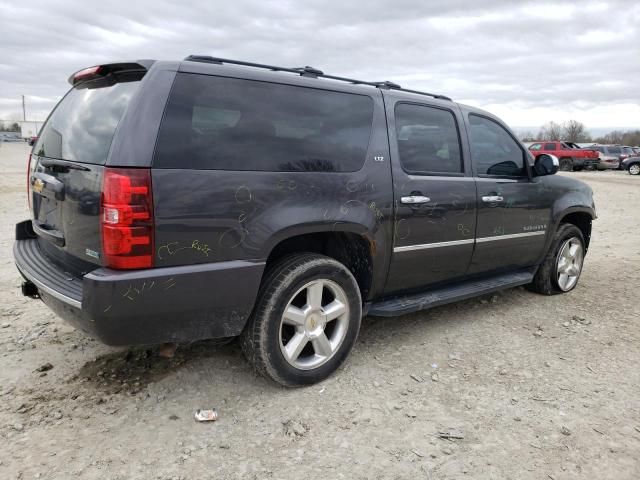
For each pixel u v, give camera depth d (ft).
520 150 15.57
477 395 10.54
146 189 8.20
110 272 8.18
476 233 13.76
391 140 11.78
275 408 9.86
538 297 17.35
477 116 14.37
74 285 9.10
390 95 12.06
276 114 9.94
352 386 10.77
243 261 9.28
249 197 9.27
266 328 9.76
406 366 11.78
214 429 9.14
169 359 11.64
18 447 8.45
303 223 9.93
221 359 11.71
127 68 9.27
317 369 10.69
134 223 8.12
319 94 10.71
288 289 9.88
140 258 8.24
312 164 10.28
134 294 8.22
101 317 8.14
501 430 9.32
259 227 9.37
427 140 12.73
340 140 10.84
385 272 11.87
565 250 17.37
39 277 9.64
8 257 20.39
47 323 13.53
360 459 8.42
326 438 8.96
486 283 14.92
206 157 8.87
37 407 9.62
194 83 9.00
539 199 15.71
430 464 8.33
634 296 17.70
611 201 50.03
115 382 10.61
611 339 13.69
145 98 8.46
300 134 10.23
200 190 8.70
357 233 10.95
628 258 24.03
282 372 10.12
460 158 13.52
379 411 9.84
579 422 9.62
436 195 12.52
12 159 104.17
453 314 15.40
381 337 13.46
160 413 9.58
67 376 10.80
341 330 11.02
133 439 8.79
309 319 10.42
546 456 8.60
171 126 8.57
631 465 8.43
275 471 8.09
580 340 13.58
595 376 11.51
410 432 9.19
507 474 8.14
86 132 9.27
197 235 8.73
